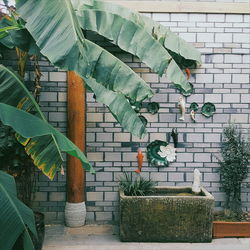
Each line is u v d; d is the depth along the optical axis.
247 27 4.45
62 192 4.54
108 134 4.51
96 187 4.55
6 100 3.10
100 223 4.57
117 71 3.01
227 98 4.52
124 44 3.24
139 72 4.48
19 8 2.39
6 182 2.36
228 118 4.54
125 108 3.52
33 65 4.40
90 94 4.47
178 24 4.43
